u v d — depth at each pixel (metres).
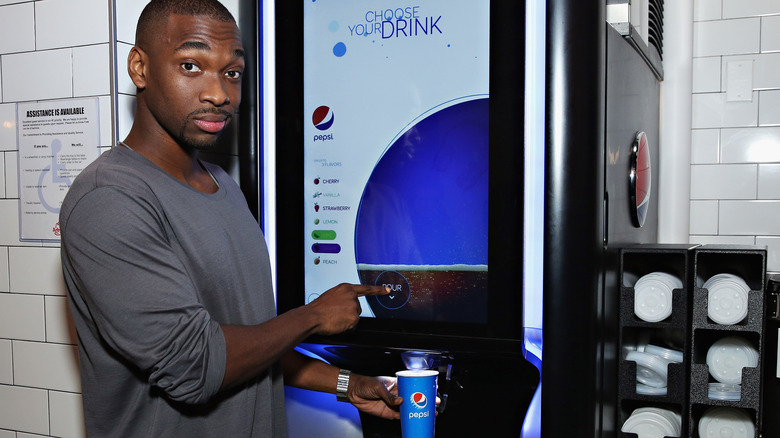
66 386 1.50
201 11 1.00
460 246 1.22
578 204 1.11
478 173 1.20
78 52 1.43
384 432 1.29
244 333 0.99
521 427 1.17
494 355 1.17
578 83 1.10
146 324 0.91
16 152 1.52
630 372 1.30
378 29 1.27
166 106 1.01
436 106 1.23
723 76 1.82
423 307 1.25
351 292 1.17
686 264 1.27
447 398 1.22
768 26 1.77
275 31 1.35
